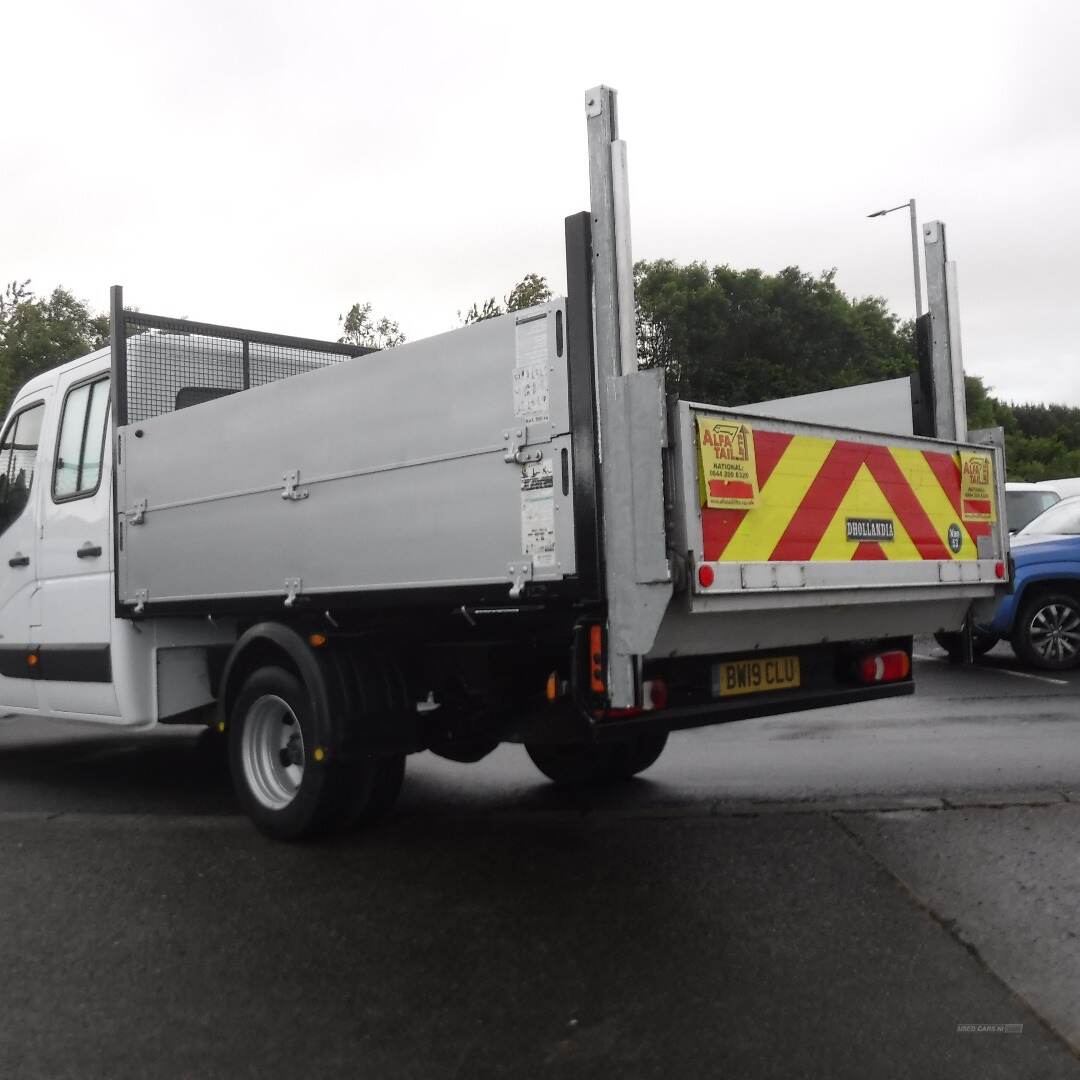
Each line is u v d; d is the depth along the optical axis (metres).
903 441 5.48
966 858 5.01
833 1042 3.35
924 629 5.91
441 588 4.90
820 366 41.31
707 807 6.17
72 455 7.27
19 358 29.38
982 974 3.79
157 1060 3.40
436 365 4.92
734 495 4.54
